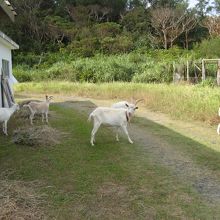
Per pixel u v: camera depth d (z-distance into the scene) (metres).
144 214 5.14
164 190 5.97
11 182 6.02
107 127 10.62
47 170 6.82
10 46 14.69
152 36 50.66
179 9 51.88
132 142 8.95
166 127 11.00
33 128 9.77
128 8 61.91
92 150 8.20
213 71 25.27
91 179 6.39
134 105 8.87
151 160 7.57
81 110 14.54
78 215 5.08
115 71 28.67
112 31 50.72
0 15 12.62
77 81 29.12
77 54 43.88
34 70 36.28
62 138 9.24
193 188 6.08
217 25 50.47
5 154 7.81
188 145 8.82
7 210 4.95
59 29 50.16
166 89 17.45
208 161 7.53
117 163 7.31
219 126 10.01
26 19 49.94
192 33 53.78
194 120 11.91
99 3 58.28
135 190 5.95
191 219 5.01
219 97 13.75
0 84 12.79
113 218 5.02
